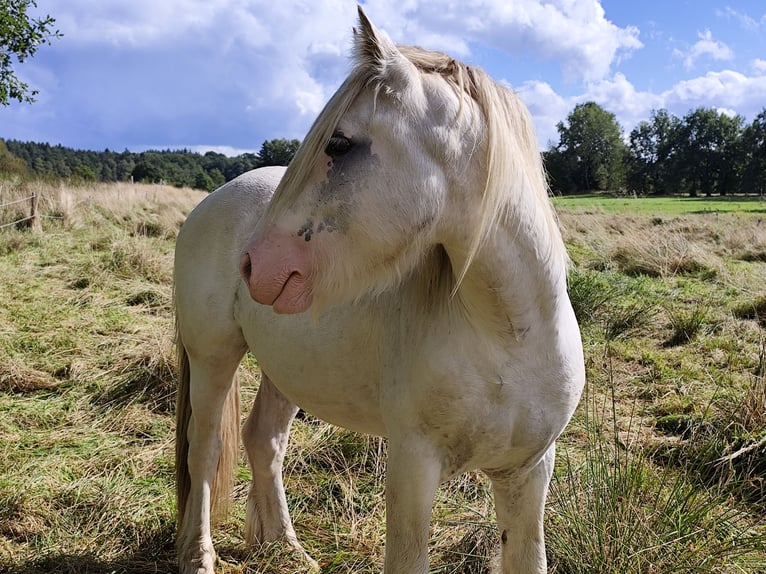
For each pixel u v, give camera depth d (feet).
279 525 7.18
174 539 7.39
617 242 26.71
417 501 4.59
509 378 4.39
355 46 3.88
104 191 45.03
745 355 13.57
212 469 6.88
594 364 12.94
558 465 8.61
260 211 6.41
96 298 17.79
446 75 4.09
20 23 37.17
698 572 5.88
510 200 4.04
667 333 15.49
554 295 4.39
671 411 10.75
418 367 4.40
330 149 3.86
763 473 8.06
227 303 6.49
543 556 5.21
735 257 26.16
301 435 9.73
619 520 6.15
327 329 5.30
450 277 4.37
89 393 11.43
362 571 6.79
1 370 11.83
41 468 8.54
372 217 3.86
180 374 7.22
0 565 6.69
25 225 28.84
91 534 7.35
